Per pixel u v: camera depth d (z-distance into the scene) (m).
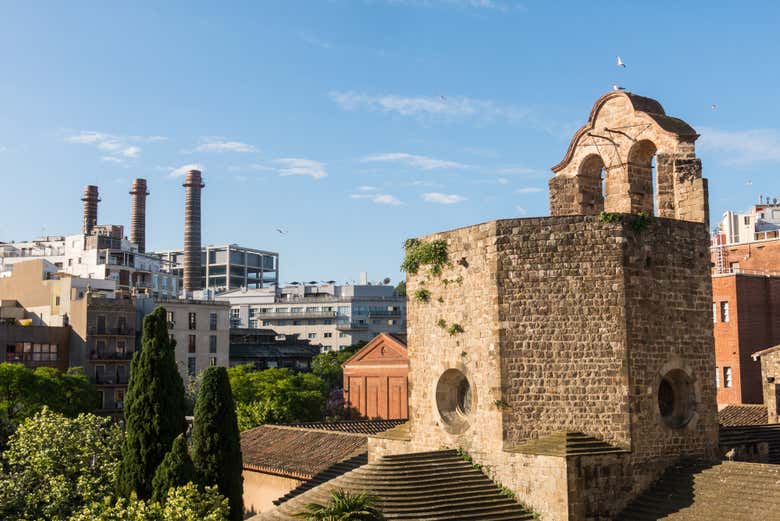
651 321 35.00
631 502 33.41
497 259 35.88
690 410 35.75
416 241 40.28
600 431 34.03
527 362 35.09
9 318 125.88
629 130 39.75
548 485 32.91
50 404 93.69
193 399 113.94
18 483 42.78
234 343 163.75
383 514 32.06
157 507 34.00
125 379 124.06
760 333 78.19
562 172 42.47
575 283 34.94
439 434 38.19
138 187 186.00
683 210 37.88
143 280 169.25
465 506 33.28
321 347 194.00
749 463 33.25
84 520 35.03
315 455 50.75
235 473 41.56
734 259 98.75
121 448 45.41
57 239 197.50
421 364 39.62
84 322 121.81
